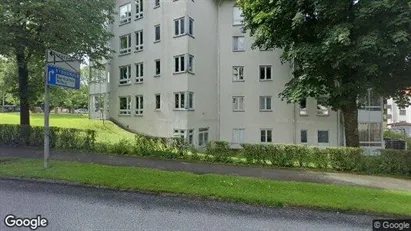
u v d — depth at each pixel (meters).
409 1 8.77
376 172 9.27
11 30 11.72
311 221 4.89
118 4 24.23
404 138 27.77
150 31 21.70
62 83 7.93
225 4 23.23
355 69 10.89
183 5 19.53
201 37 21.08
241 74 23.02
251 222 4.78
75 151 11.35
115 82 24.36
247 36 22.86
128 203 5.54
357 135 12.09
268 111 22.53
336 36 9.38
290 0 11.48
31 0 11.18
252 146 10.24
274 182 7.13
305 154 9.90
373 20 9.84
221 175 7.90
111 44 24.45
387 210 5.26
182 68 19.50
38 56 14.01
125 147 11.16
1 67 16.83
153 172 7.73
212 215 5.04
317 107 21.66
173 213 5.09
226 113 23.02
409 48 9.49
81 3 13.45
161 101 20.64
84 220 4.64
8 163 8.30
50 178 6.82
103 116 25.30
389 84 11.57
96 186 6.50
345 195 6.13
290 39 12.58
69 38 13.21
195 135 19.94
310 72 11.78
